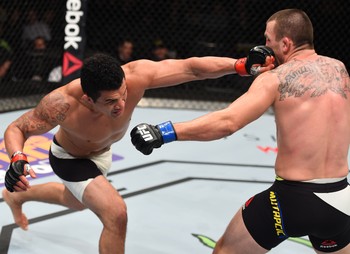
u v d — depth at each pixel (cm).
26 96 1070
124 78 377
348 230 382
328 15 1137
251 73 400
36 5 1116
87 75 367
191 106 1078
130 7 1154
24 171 389
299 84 364
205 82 1151
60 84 1010
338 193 366
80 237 543
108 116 410
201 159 784
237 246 387
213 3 1166
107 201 411
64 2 1048
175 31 1161
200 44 1147
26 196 515
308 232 372
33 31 1097
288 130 364
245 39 1157
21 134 416
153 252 517
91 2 1144
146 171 729
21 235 541
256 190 681
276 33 384
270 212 371
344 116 371
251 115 351
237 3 1152
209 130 339
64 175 441
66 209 604
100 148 450
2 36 1092
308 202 360
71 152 445
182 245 533
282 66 373
